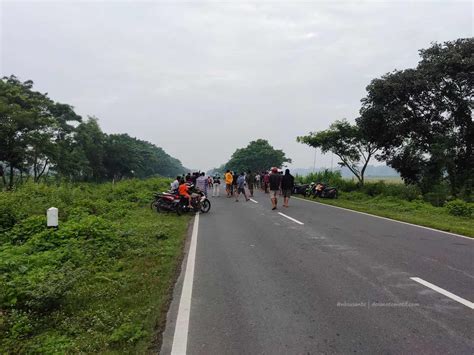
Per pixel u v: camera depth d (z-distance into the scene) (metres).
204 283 5.83
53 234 8.42
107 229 9.28
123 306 5.01
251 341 3.89
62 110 45.97
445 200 18.61
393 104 21.72
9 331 4.32
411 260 7.14
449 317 4.40
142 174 95.19
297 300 5.02
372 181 27.59
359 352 3.61
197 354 3.66
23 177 32.62
